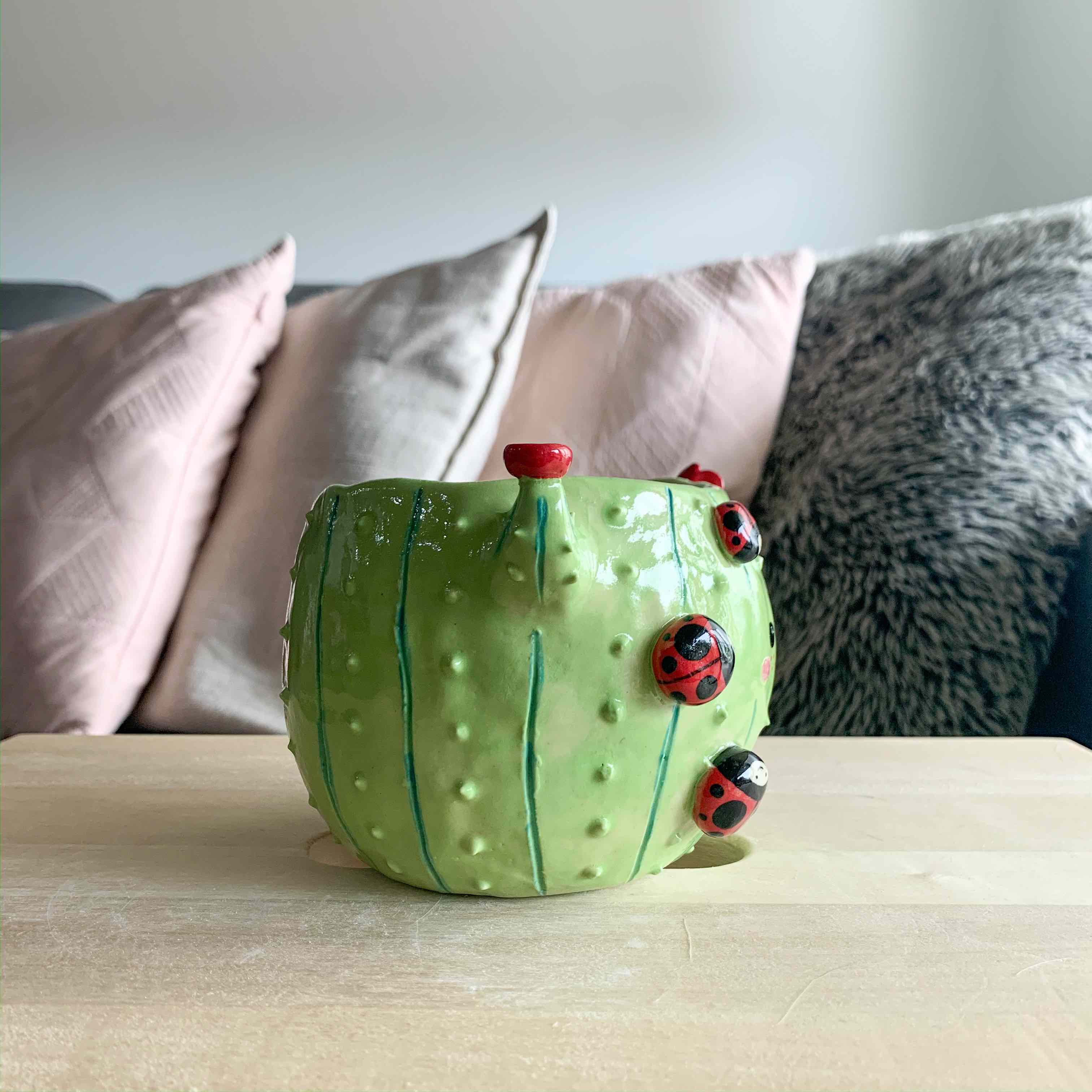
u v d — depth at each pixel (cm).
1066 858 41
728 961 32
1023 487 78
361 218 209
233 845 44
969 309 90
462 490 34
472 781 33
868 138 203
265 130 207
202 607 90
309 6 204
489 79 205
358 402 91
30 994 30
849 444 89
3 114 207
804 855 42
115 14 204
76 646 86
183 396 94
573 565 31
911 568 79
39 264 210
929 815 47
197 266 210
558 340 107
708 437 98
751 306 103
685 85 204
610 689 33
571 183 207
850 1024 28
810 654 82
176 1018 29
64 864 41
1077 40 198
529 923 35
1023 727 76
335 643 34
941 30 200
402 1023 28
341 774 35
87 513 89
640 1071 26
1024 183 202
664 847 36
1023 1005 29
